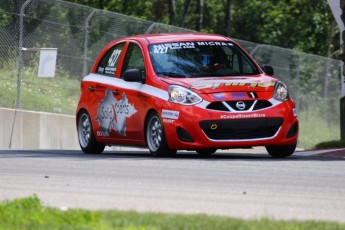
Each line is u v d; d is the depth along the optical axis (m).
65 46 62.53
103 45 63.78
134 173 32.62
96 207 22.66
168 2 123.44
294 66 74.62
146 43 43.97
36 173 32.38
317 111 77.38
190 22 128.50
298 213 22.61
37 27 61.28
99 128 46.19
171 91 40.78
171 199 24.69
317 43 122.19
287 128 41.19
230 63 43.44
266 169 35.19
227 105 40.31
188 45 43.81
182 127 40.22
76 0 114.56
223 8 128.62
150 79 42.22
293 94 74.56
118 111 44.38
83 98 47.81
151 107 41.53
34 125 59.78
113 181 29.48
